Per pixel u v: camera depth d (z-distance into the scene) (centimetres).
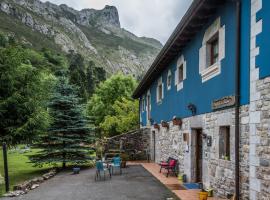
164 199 822
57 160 1588
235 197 645
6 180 994
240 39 649
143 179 1173
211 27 821
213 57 873
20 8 15275
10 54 1408
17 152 2503
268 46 536
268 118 536
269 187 527
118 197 862
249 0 611
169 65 1345
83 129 1652
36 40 13438
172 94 1295
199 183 945
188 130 1060
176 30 929
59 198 870
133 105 2712
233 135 686
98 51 18512
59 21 17988
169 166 1220
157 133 1700
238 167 646
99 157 1842
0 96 1374
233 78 688
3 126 1366
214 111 808
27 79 1441
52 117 1560
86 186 1059
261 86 559
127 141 1989
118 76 3553
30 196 905
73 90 1705
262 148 554
